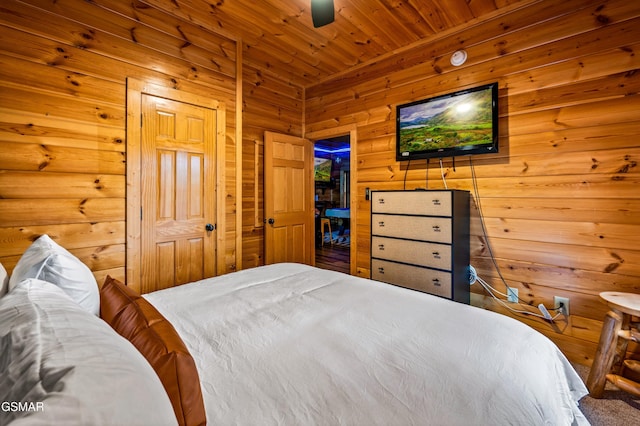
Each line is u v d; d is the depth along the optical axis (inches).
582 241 81.4
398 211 102.7
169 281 98.3
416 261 98.0
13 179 71.6
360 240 133.2
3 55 70.4
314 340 39.5
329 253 233.0
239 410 26.5
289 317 47.2
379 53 124.2
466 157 102.7
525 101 90.5
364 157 131.8
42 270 39.2
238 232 118.3
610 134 77.5
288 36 113.1
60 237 77.8
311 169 157.4
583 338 81.0
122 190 88.3
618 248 76.4
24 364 18.1
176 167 100.3
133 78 90.4
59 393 15.3
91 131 82.8
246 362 34.2
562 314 84.1
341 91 140.9
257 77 135.8
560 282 84.7
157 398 19.1
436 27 105.3
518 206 92.0
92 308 42.7
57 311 26.1
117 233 87.3
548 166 86.7
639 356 73.6
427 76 112.3
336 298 56.3
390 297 57.1
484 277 98.3
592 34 80.0
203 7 97.3
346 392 29.0
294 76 146.2
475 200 100.3
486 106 95.0
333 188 364.8
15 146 71.8
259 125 137.0
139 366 21.1
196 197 105.6
